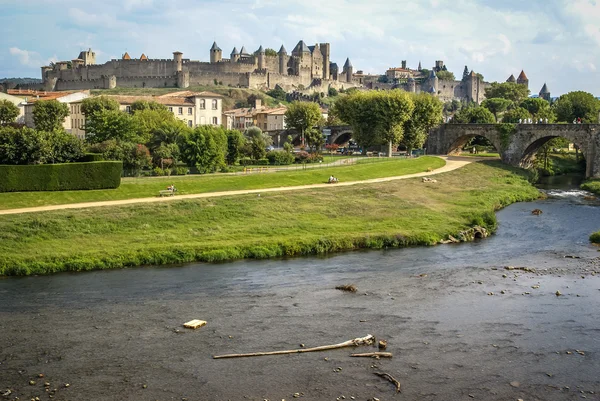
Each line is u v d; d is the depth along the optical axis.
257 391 31.95
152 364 35.00
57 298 46.69
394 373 34.16
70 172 79.00
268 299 47.09
